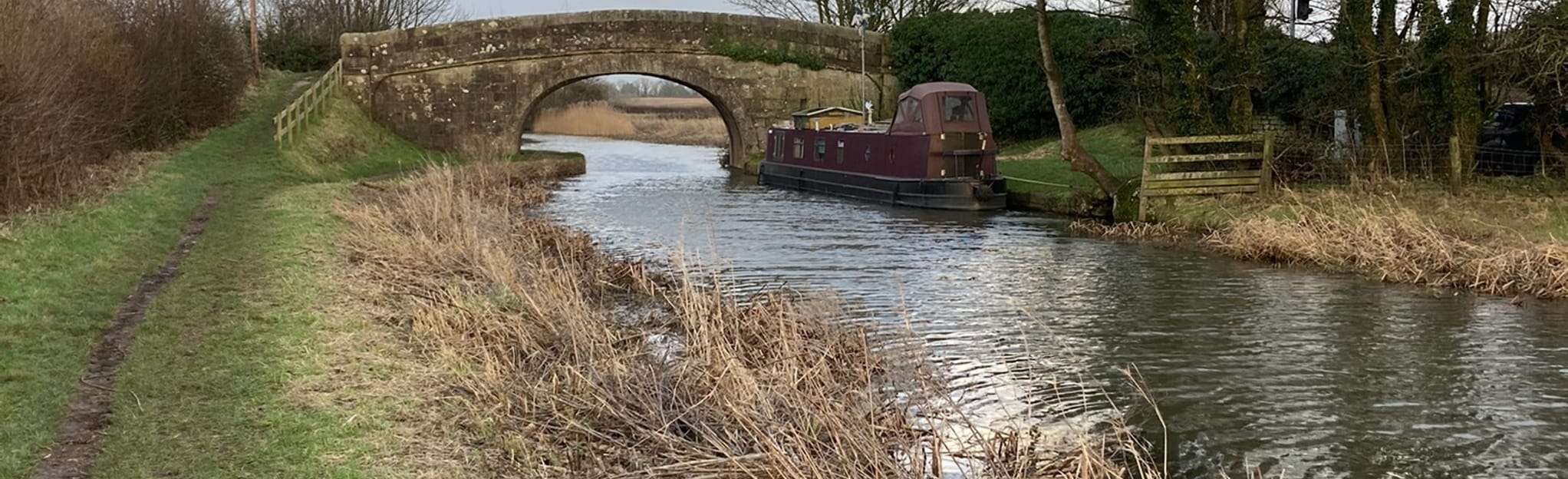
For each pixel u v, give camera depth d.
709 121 69.19
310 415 7.07
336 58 47.56
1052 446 7.69
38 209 14.75
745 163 36.31
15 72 15.11
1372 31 19.80
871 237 19.34
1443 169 19.27
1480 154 21.08
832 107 32.09
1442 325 11.72
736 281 14.62
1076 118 34.03
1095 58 33.00
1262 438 8.16
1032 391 9.23
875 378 9.33
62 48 18.42
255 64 40.09
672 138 59.56
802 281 14.69
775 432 6.98
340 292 11.06
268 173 23.78
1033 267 15.87
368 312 10.32
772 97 36.41
